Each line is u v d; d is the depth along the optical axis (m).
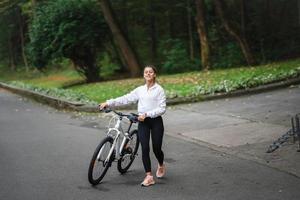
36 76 39.06
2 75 44.44
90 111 15.70
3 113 17.09
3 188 7.37
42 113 16.56
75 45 25.14
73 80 29.86
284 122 10.70
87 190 7.09
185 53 26.20
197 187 6.96
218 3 23.25
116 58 28.45
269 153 8.38
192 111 13.51
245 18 25.44
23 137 11.75
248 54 22.78
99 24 25.55
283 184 6.81
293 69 17.38
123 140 7.56
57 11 24.98
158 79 21.36
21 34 43.31
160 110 6.95
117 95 17.98
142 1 28.75
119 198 6.68
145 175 7.74
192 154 8.94
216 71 21.61
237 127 10.79
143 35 30.31
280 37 25.03
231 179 7.22
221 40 26.77
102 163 7.34
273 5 26.02
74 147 10.21
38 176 7.98
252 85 15.61
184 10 28.95
